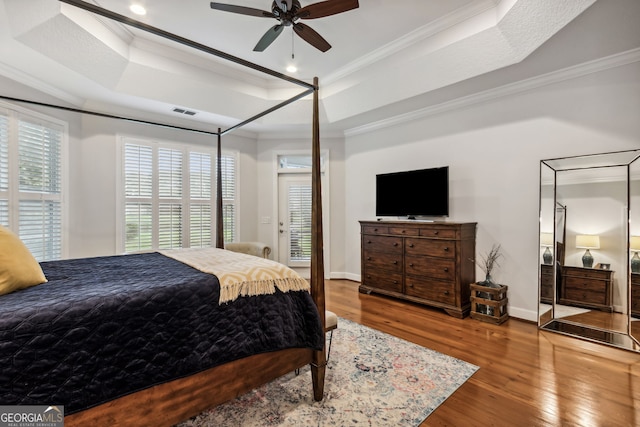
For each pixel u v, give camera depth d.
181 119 4.53
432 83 3.37
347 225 5.35
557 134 3.07
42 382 1.09
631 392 1.96
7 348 1.04
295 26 2.36
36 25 2.44
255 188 5.49
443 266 3.52
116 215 4.01
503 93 3.41
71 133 3.62
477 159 3.66
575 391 1.98
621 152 2.72
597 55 2.73
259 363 1.67
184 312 1.46
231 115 4.35
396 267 4.00
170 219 4.50
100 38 2.80
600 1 2.08
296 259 5.50
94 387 1.18
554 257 3.08
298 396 1.96
